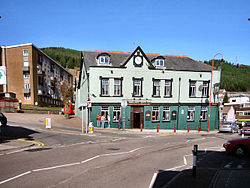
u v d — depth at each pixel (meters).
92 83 21.41
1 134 14.10
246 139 9.14
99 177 5.88
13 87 41.41
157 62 23.72
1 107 32.09
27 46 40.84
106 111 22.00
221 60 23.27
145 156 8.90
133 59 22.58
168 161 8.05
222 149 11.19
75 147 10.69
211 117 25.05
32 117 28.14
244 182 5.61
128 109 22.23
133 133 18.67
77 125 22.28
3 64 40.97
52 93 54.09
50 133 15.82
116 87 22.23
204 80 24.83
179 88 24.03
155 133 19.28
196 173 6.44
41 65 46.00
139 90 22.89
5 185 5.12
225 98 73.25
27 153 9.03
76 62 182.50
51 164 7.18
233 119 38.34
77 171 6.41
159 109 23.33
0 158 8.03
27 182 5.35
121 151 9.86
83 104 16.89
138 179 5.79
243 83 139.00
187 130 23.39
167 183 5.48
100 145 11.48
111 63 22.66
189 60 27.86
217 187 5.21
